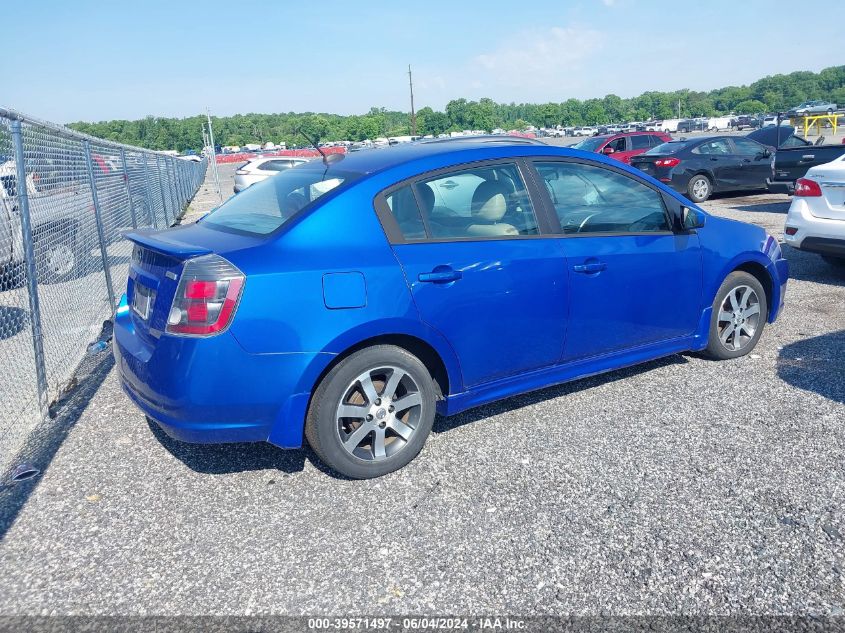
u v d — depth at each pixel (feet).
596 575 8.50
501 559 8.87
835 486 10.28
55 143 16.93
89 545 9.43
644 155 50.06
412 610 7.98
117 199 26.07
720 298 15.16
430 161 11.61
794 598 7.98
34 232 14.76
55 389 15.12
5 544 9.50
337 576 8.63
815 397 13.55
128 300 12.02
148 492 10.84
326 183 11.39
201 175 137.69
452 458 11.63
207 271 9.62
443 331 11.10
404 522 9.78
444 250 11.19
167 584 8.55
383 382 11.08
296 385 9.98
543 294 12.09
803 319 19.06
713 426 12.48
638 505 10.00
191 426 9.78
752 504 9.91
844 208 22.16
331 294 10.07
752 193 52.21
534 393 14.37
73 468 11.73
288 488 10.83
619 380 14.92
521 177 12.39
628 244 13.29
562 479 10.82
